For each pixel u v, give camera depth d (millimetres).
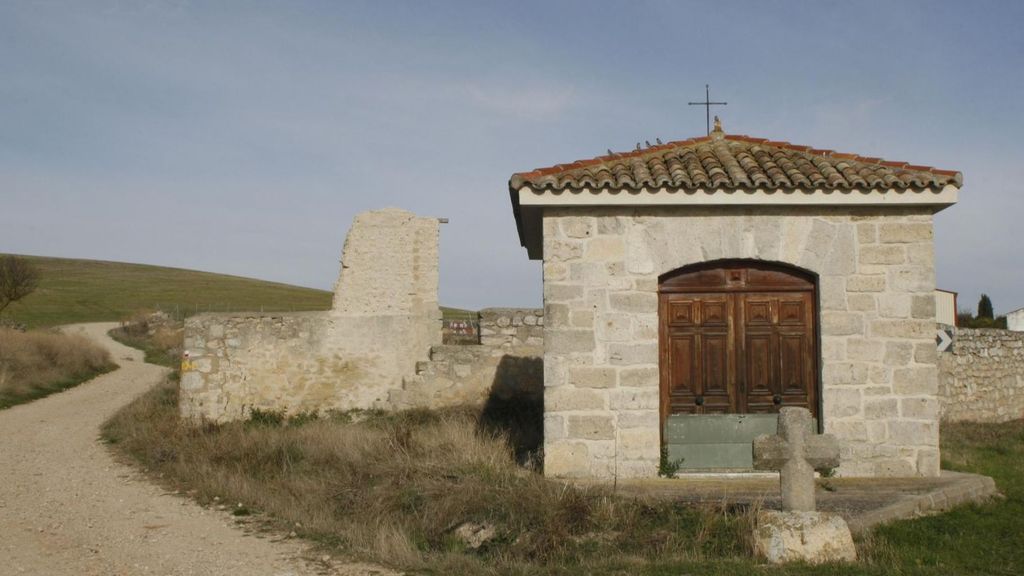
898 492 8922
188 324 15898
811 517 7098
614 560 6977
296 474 10914
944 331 18359
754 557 7012
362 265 16672
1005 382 20266
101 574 6867
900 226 9906
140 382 26750
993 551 7379
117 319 49625
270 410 15992
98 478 11281
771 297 10086
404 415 15297
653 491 8922
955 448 13219
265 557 7398
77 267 75312
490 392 16250
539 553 7348
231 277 76750
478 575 6785
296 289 68688
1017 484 10203
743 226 9914
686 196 9617
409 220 16891
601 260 9906
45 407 20141
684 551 7215
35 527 8547
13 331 29031
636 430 9758
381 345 16469
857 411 9773
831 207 9906
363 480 9930
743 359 10023
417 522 8359
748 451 9898
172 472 11328
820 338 9859
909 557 7078
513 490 8492
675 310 10086
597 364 9812
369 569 7035
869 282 9875
